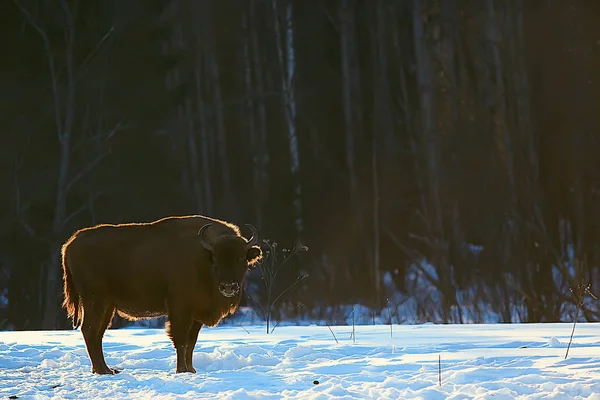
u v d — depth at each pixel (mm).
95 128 145000
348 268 146500
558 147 148375
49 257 135875
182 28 164375
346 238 150750
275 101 167375
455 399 31188
